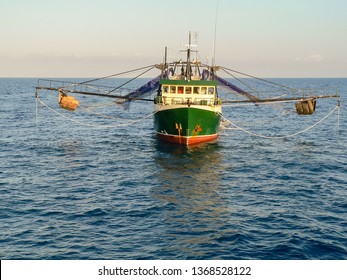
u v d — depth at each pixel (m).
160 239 24.72
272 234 25.50
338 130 70.44
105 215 28.55
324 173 40.53
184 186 35.75
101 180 37.44
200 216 28.55
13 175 38.81
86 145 54.41
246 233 25.61
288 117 94.06
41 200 31.59
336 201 31.91
